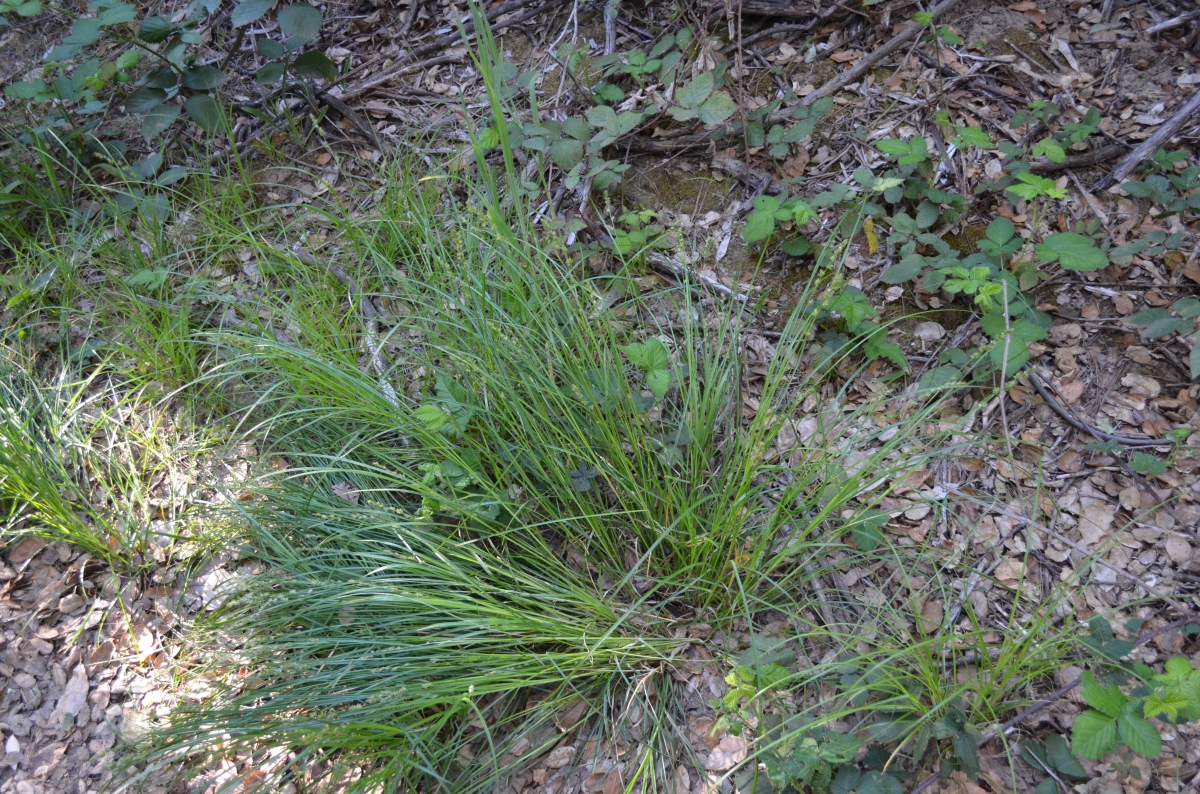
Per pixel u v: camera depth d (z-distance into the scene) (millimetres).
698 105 3328
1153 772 2148
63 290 3512
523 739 2451
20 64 4418
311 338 3094
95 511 3021
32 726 2635
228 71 4289
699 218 3516
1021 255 3141
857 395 2998
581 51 3854
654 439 2682
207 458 3127
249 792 2281
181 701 2596
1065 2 3715
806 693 2402
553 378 2791
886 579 2609
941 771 2133
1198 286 2979
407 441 2881
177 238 3697
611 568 2660
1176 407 2787
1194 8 3512
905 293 3180
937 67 3631
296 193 3854
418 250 3479
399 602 2492
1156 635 2373
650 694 2471
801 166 3533
